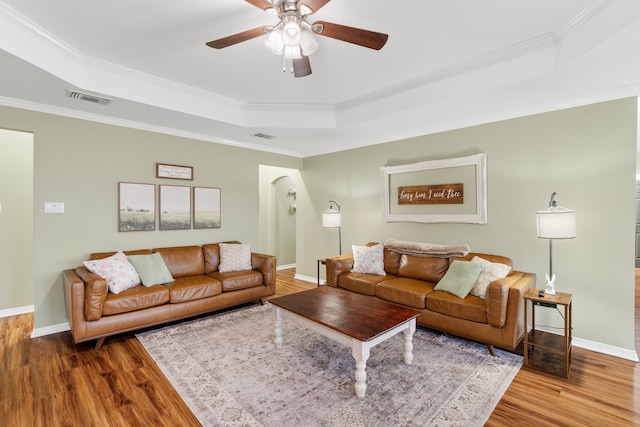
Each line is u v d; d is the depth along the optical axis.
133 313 2.99
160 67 2.83
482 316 2.71
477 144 3.60
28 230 3.87
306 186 5.78
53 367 2.49
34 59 2.26
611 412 1.95
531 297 2.54
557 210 2.59
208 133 4.26
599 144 2.84
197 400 2.06
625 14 1.75
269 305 4.12
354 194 4.95
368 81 3.14
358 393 2.09
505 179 3.38
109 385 2.24
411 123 3.74
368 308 2.63
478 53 2.59
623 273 2.73
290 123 3.94
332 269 4.01
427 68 2.86
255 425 1.83
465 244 3.63
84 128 3.42
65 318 3.28
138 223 3.80
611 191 2.78
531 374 2.39
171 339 3.02
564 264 3.02
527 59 2.48
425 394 2.12
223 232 4.66
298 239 5.93
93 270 3.01
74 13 2.05
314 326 2.42
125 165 3.71
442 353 2.72
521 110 3.23
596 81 2.51
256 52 2.57
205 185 4.46
